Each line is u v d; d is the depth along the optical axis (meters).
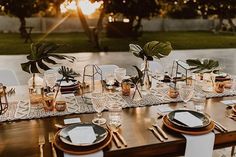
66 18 18.36
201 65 2.29
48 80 1.99
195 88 2.36
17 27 17.27
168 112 1.82
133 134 1.51
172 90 2.13
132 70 6.60
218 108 1.92
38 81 2.18
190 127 1.51
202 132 1.49
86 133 1.43
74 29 18.75
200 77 2.54
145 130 1.56
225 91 2.29
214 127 1.58
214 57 8.78
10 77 2.72
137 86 2.26
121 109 1.80
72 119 1.69
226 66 7.40
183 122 1.57
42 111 1.81
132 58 8.32
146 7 13.88
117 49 10.30
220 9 18.30
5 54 8.52
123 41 12.92
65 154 1.29
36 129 1.57
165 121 1.63
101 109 1.64
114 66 2.98
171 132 1.53
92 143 1.34
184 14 22.23
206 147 1.51
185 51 9.96
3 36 14.48
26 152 1.33
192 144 1.47
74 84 2.27
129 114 1.79
